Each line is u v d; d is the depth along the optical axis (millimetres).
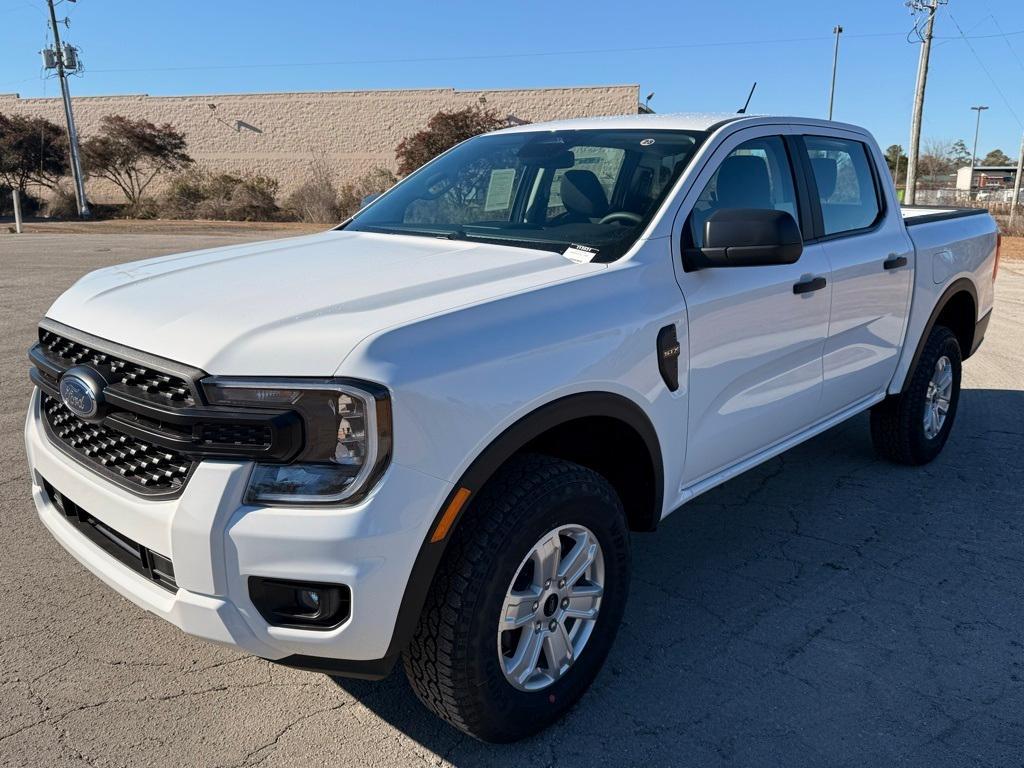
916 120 29594
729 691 2939
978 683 3002
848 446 5578
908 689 2961
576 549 2666
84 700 2789
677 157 3336
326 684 2934
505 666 2500
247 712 2768
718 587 3682
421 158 37688
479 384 2303
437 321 2305
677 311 2959
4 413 5688
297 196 37656
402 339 2209
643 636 3285
